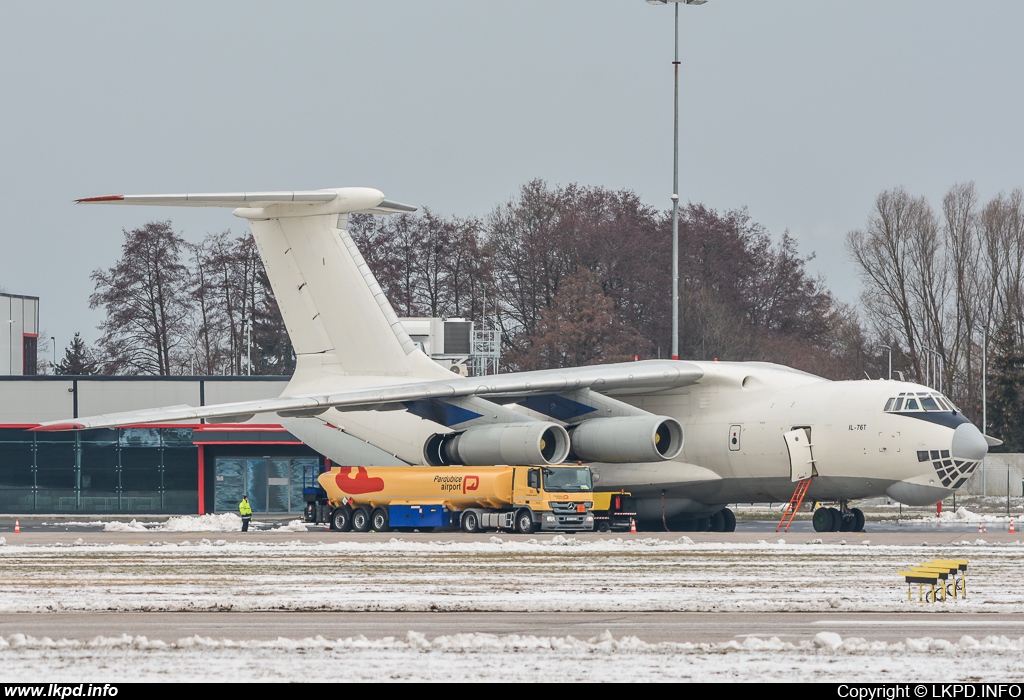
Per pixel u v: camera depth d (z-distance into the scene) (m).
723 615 58.91
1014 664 44.50
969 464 119.56
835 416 124.12
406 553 95.38
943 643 48.16
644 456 125.19
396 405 131.50
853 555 91.38
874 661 45.06
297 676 42.28
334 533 126.50
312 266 139.25
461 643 48.22
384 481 125.56
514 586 70.81
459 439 128.38
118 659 45.16
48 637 51.53
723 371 132.62
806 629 54.09
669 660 45.16
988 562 84.81
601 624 55.81
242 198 128.50
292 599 64.19
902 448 120.38
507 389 126.50
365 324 137.25
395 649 47.12
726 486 131.50
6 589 70.06
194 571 80.88
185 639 48.72
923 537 112.12
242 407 123.44
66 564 86.94
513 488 119.19
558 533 122.44
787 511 125.19
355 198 134.88
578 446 129.62
